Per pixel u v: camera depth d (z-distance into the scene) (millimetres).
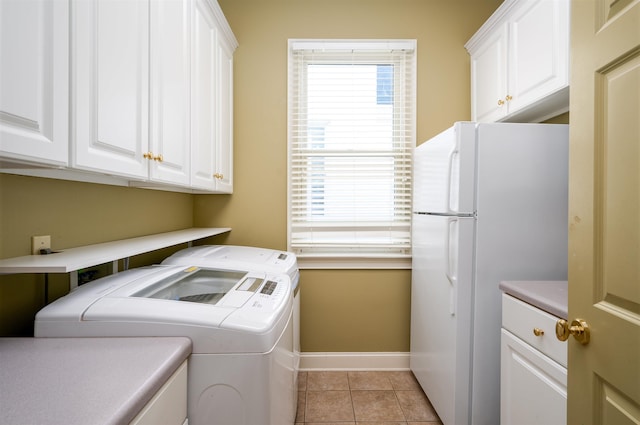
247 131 1968
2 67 534
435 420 1501
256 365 767
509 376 1065
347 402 1637
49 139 625
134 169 907
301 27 1956
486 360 1279
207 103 1487
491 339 1279
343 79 1975
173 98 1141
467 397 1287
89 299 827
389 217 1972
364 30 1963
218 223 1979
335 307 1980
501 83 1587
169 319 762
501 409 1107
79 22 691
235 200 1980
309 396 1688
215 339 760
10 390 528
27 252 859
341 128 1981
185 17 1241
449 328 1331
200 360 758
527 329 979
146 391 546
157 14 1027
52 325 746
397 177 1960
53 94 629
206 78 1474
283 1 1956
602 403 605
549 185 1288
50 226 935
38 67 599
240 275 1223
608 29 578
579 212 657
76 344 711
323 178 1976
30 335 881
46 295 926
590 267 628
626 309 557
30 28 582
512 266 1279
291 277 1396
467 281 1282
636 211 534
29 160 593
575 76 665
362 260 1960
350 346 1983
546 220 1286
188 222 1927
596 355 613
